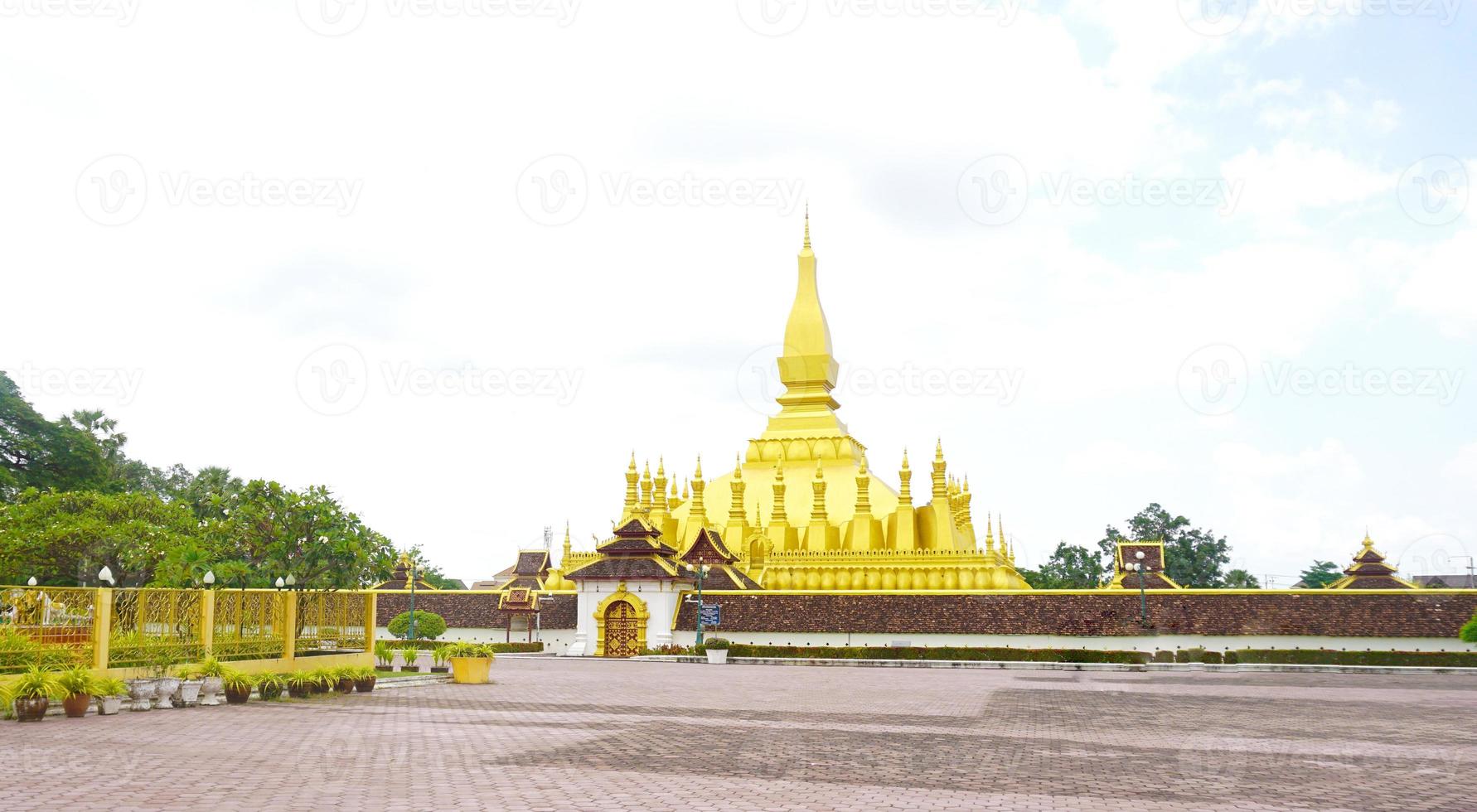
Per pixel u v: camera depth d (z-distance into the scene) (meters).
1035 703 33.53
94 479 84.56
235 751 20.36
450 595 71.62
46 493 68.94
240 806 14.67
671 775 18.02
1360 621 56.44
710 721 27.20
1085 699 34.91
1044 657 56.16
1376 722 27.86
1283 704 33.19
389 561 59.53
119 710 27.80
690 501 87.25
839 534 77.75
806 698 34.66
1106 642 58.56
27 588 29.42
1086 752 21.41
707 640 63.06
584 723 26.39
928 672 51.47
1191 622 58.50
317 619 39.75
